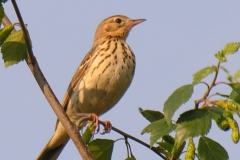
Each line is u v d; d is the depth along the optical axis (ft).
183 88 25.29
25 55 32.24
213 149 25.88
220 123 26.11
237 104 25.61
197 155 27.43
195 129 24.97
